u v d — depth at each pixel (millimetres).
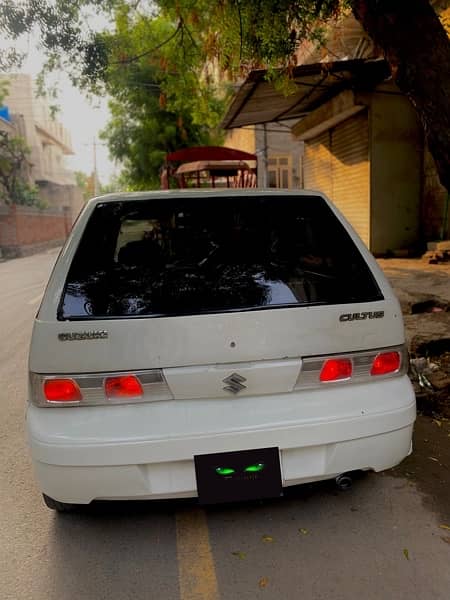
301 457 2223
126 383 2125
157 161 18594
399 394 2320
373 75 8781
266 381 2176
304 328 2211
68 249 2416
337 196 12031
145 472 2127
